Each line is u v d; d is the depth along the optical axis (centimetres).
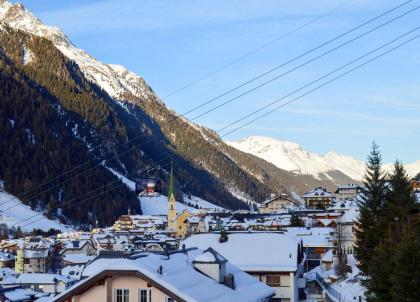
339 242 10631
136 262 4109
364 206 7969
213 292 4378
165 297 4016
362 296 6831
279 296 7112
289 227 15550
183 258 4956
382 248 5941
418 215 7250
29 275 11794
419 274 4766
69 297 4109
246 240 7669
